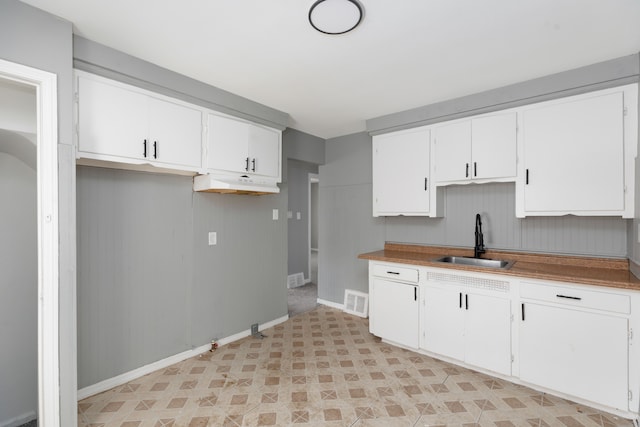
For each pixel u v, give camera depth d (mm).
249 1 1510
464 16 1625
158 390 2184
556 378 2066
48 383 1598
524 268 2354
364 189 3844
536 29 1739
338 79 2404
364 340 3059
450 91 2619
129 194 2316
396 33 1783
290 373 2418
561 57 2057
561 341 2053
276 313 3521
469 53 2012
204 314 2807
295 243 5348
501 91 2523
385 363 2582
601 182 2139
